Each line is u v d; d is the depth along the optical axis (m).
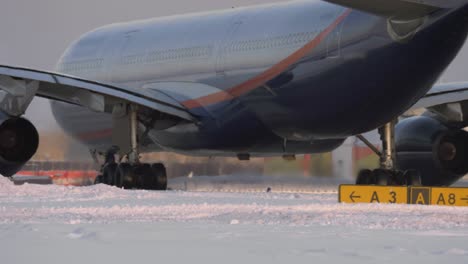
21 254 29.97
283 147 98.56
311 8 88.06
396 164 99.06
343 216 51.47
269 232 40.16
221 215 52.78
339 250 31.67
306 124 90.75
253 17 95.88
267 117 94.44
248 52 94.62
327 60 84.56
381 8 71.25
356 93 83.44
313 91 87.19
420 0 71.19
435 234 39.66
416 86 80.94
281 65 90.19
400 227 43.97
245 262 28.30
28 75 88.12
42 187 83.81
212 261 28.55
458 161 96.69
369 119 86.12
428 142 97.06
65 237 36.12
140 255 30.11
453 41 76.69
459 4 73.94
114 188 85.19
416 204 66.06
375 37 80.00
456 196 68.44
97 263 27.89
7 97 90.44
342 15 83.19
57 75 90.50
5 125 90.62
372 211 57.53
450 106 95.12
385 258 29.08
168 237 36.97
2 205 64.31
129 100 95.38
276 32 91.12
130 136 98.31
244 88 95.38
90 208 58.88
